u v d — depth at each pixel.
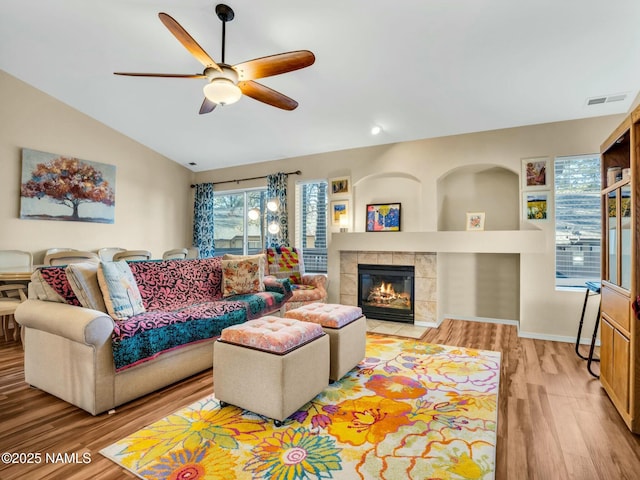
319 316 2.80
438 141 4.63
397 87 3.64
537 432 2.05
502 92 3.54
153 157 6.04
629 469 1.72
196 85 4.14
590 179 3.97
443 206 5.02
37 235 4.60
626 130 2.19
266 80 3.66
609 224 2.59
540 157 4.05
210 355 3.03
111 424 2.13
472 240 4.32
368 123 4.43
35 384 2.61
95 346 2.22
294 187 5.79
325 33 2.96
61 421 2.16
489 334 4.20
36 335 2.59
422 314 4.68
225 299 3.61
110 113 4.99
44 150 4.64
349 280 5.23
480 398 2.47
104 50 3.68
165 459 1.78
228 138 5.36
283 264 5.12
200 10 2.89
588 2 2.37
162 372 2.62
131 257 3.96
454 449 1.86
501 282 4.78
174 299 3.39
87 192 5.09
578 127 3.88
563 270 4.09
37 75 4.28
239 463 1.75
